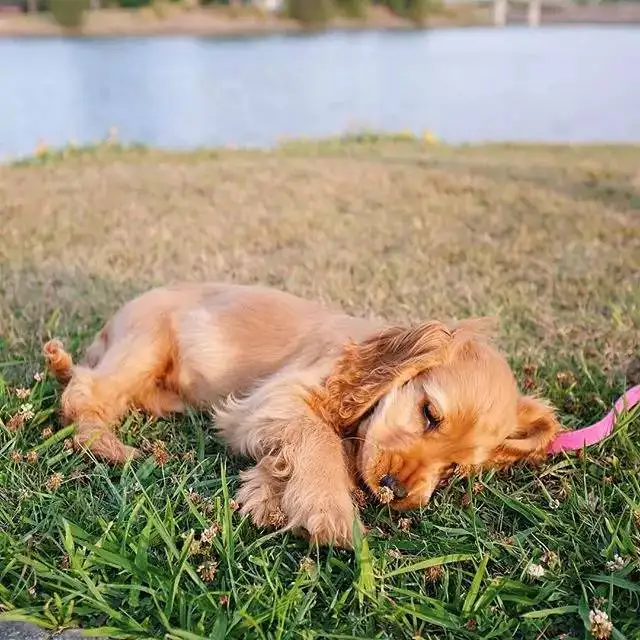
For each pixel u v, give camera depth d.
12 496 0.62
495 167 2.22
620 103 4.07
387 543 0.59
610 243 1.42
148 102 3.80
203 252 1.30
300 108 3.82
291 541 0.60
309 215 1.59
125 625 0.50
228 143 2.88
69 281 1.14
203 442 0.71
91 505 0.61
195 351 0.78
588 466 0.71
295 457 0.64
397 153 2.57
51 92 3.95
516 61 5.60
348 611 0.53
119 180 1.92
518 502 0.64
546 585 0.55
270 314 0.80
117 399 0.76
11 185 1.82
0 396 0.74
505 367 0.70
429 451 0.65
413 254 1.34
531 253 1.35
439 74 5.00
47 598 0.52
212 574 0.54
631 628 0.53
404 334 0.70
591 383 0.85
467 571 0.57
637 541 0.60
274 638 0.50
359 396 0.69
